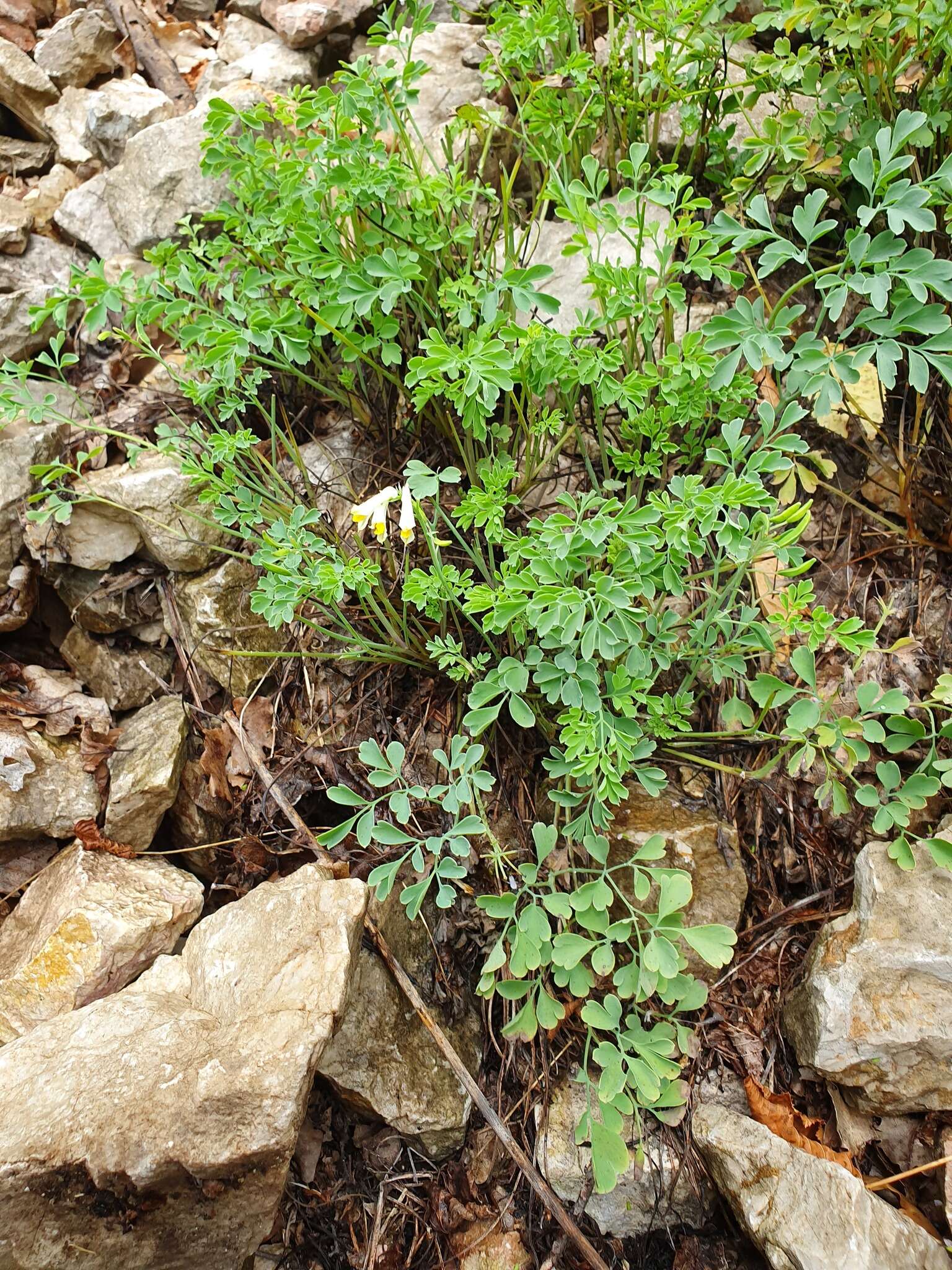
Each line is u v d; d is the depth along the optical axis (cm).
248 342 25
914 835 23
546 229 31
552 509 28
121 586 29
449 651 24
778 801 26
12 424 30
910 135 25
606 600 21
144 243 32
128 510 27
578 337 26
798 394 25
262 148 26
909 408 28
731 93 28
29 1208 18
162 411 31
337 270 25
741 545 22
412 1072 24
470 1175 24
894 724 23
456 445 26
